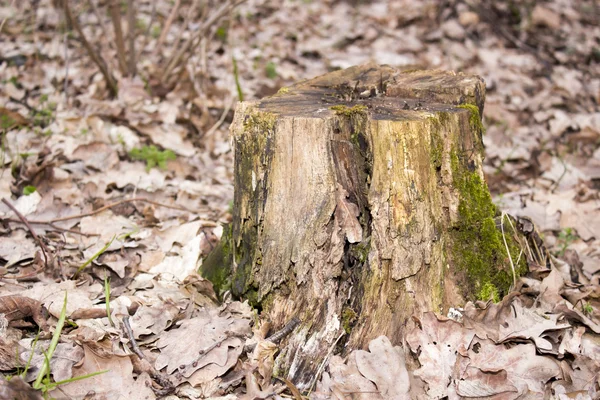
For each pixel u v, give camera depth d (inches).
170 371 47.7
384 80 54.2
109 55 88.0
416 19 120.7
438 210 49.4
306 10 125.0
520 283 51.8
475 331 48.4
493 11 124.6
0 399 43.6
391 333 48.7
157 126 72.9
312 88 54.2
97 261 55.1
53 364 46.9
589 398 46.8
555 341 50.2
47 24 97.7
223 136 75.3
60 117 72.2
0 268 54.0
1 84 77.2
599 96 99.4
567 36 122.7
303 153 48.9
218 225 60.5
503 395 46.5
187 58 77.9
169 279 55.4
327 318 48.8
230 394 47.2
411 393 46.6
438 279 49.3
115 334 49.4
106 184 64.5
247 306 51.5
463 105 51.0
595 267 60.0
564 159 78.4
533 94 99.0
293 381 47.8
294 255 49.2
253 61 96.4
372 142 48.5
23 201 59.6
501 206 66.1
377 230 48.5
